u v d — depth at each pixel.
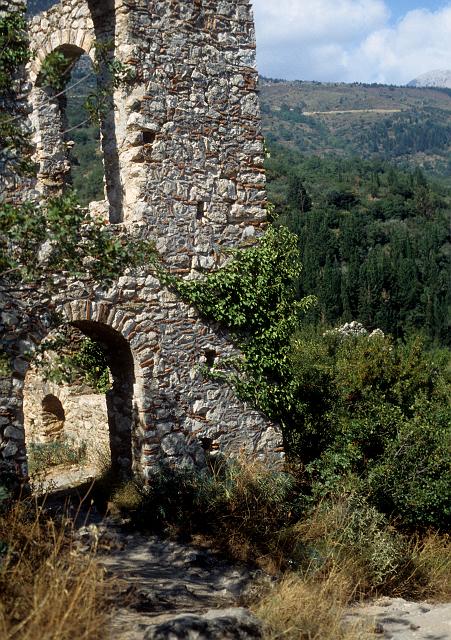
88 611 6.64
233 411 13.14
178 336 12.53
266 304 13.43
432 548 13.41
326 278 58.72
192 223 12.74
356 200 91.00
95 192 53.09
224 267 13.05
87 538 10.32
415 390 17.58
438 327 60.03
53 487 12.10
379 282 59.69
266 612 8.25
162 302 12.36
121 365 12.64
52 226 8.45
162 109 12.39
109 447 14.32
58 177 12.54
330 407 15.47
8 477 10.62
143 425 12.12
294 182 81.19
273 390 13.51
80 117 68.75
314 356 18.39
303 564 10.82
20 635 6.09
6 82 10.04
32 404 17.91
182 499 11.73
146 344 12.16
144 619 7.57
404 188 95.75
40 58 12.72
